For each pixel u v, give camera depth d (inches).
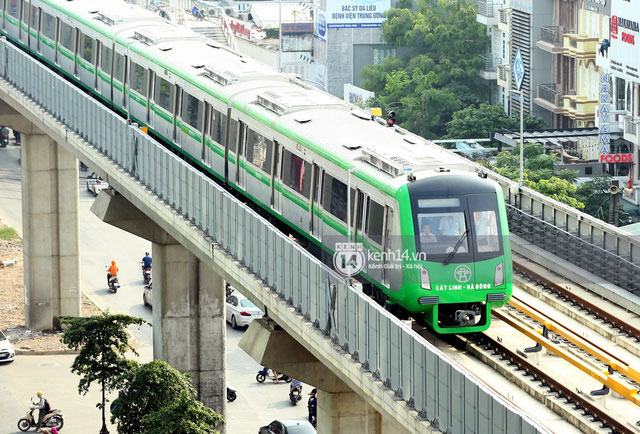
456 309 2060.8
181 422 2472.9
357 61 6934.1
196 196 2559.1
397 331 1727.4
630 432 1631.4
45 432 3179.1
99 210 3213.6
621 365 1830.7
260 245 2242.9
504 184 2706.7
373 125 2454.5
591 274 2309.3
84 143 3230.8
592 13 5275.6
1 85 3905.0
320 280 1990.7
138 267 4817.9
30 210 4087.1
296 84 2898.6
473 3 6441.9
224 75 2888.8
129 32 3469.5
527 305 2181.3
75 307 4160.9
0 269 4867.1
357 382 1863.9
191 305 3211.1
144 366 2677.2
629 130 4746.6
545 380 1829.5
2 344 3823.8
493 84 6254.9
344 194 2228.1
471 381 1531.7
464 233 2015.3
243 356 3809.1
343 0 6899.6
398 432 2418.8
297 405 3403.1
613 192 3427.7
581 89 5369.1
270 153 2573.8
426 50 6638.8
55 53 3907.5
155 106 3223.4
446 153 2218.3
